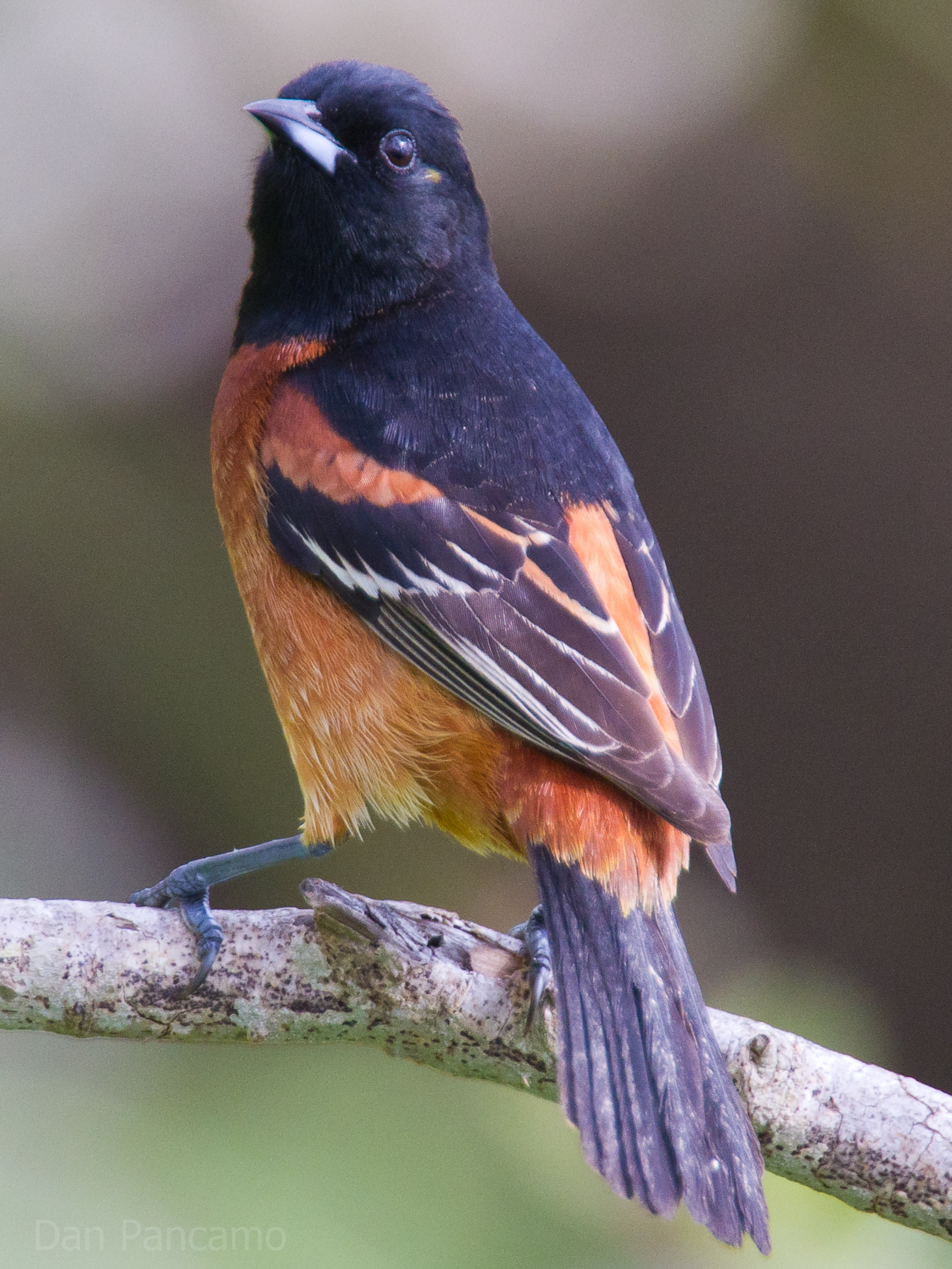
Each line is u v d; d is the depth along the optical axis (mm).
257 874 11992
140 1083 6965
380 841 11984
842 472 13727
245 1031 5996
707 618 13633
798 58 13688
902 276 13727
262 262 7531
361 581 6621
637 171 13961
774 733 13516
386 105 7234
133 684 12703
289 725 6875
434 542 6574
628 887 6035
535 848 6125
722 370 13789
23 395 13242
